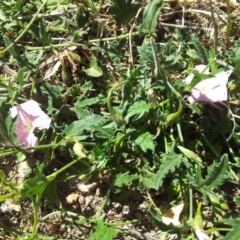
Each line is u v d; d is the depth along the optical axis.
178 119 0.27
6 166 0.29
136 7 0.28
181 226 0.24
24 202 0.28
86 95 0.29
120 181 0.27
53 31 0.30
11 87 0.26
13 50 0.28
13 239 0.28
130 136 0.27
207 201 0.26
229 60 0.27
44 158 0.28
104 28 0.30
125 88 0.26
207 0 0.31
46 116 0.26
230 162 0.27
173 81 0.27
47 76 0.29
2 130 0.24
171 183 0.27
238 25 0.30
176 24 0.31
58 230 0.28
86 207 0.28
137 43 0.30
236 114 0.28
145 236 0.27
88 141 0.28
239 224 0.24
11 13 0.30
